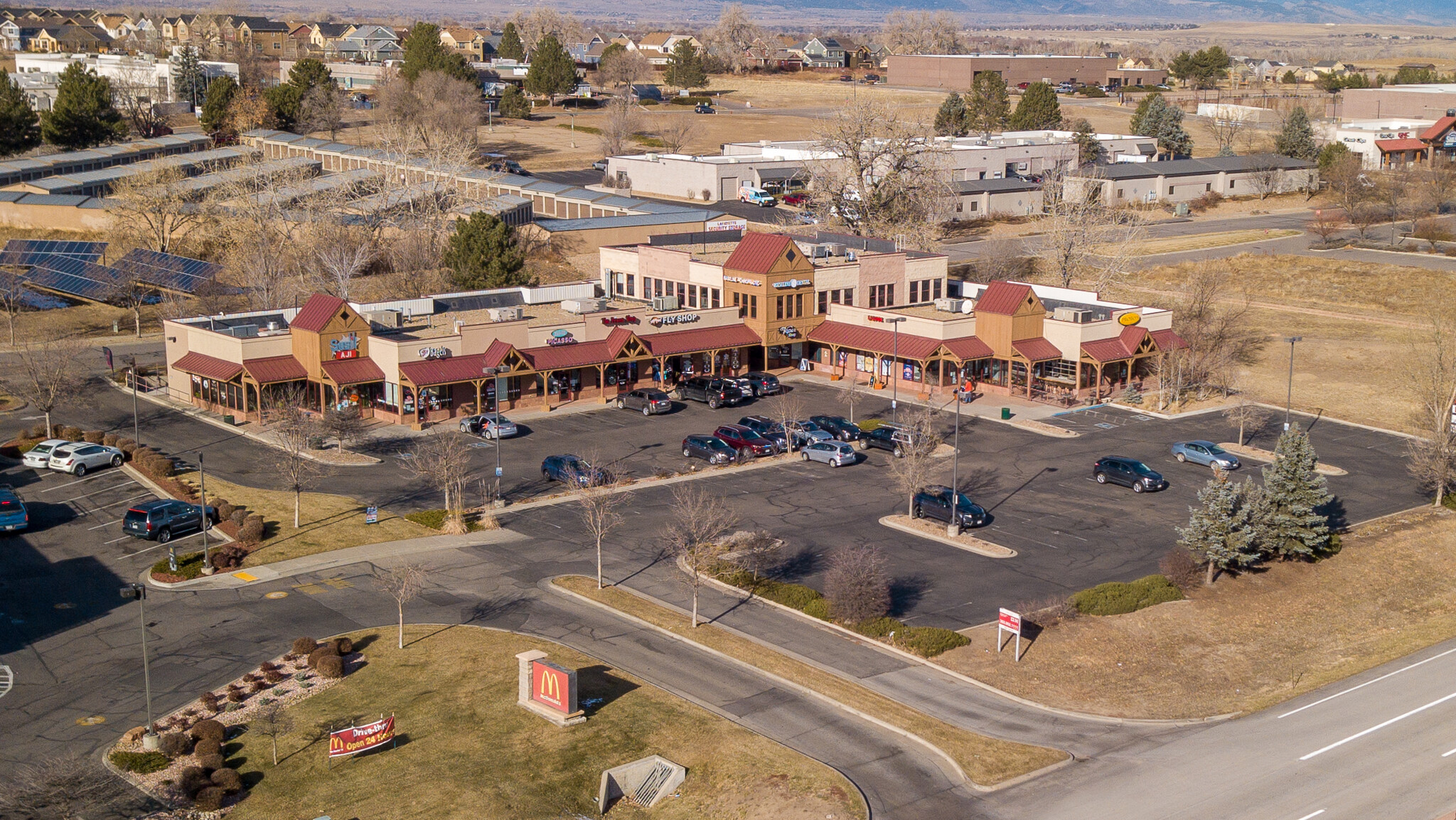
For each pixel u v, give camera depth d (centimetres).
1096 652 5625
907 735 4797
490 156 19762
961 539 6931
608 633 5684
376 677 5266
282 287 11781
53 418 9088
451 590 6169
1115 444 8812
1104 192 16875
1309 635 6034
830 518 7262
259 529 6756
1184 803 4391
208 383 9475
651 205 15725
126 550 6625
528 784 4453
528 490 7750
